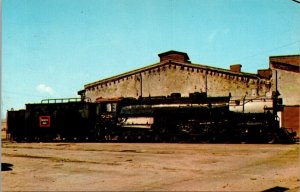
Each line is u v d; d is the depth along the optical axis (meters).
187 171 14.27
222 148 23.94
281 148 23.25
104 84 44.72
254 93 37.91
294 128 36.03
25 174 13.86
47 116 36.06
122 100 33.69
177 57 44.81
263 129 27.88
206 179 12.28
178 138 30.78
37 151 24.50
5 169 15.34
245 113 28.45
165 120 31.08
